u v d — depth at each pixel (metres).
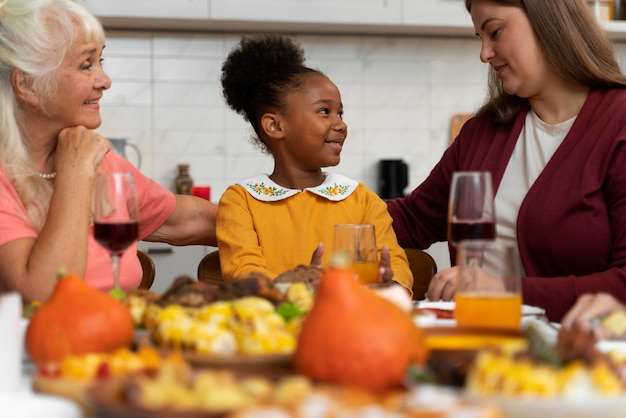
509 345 0.75
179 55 3.75
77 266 1.49
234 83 2.19
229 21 3.47
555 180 1.75
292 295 1.10
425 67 3.96
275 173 2.13
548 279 1.54
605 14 3.80
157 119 3.75
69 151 1.58
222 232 1.95
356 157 3.94
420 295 2.07
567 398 0.65
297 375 0.77
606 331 1.05
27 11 1.63
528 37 1.78
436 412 0.58
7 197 1.62
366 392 0.66
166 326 0.89
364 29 3.73
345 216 1.99
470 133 2.03
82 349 0.87
